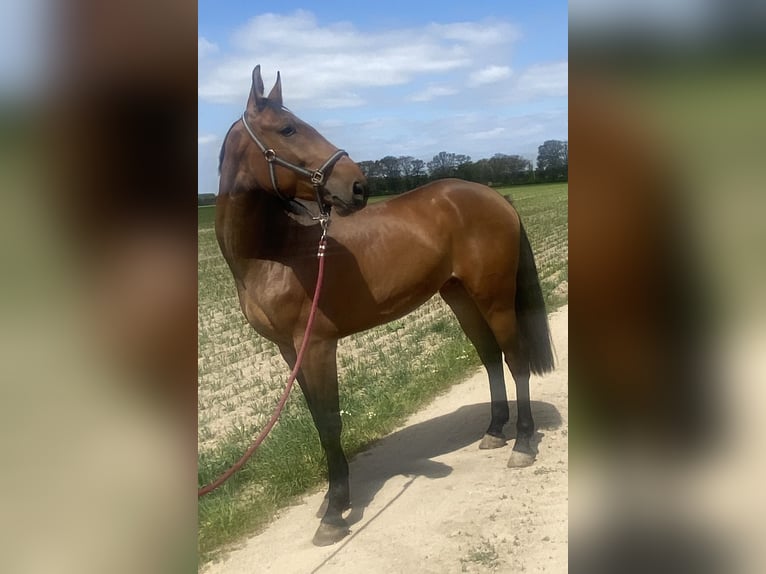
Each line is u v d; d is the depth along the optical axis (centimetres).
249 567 244
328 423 275
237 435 361
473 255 319
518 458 314
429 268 306
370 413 388
